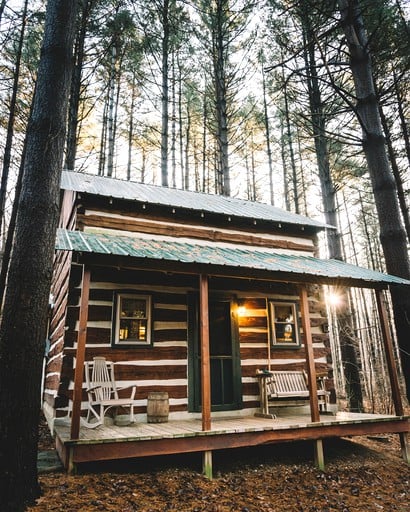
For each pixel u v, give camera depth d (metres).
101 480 5.26
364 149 8.62
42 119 5.02
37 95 5.14
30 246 4.65
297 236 11.30
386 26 10.23
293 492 5.70
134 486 5.25
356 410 11.57
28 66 14.16
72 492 4.73
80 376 5.56
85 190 8.67
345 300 12.59
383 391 13.05
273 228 10.99
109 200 8.95
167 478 5.69
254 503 5.16
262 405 8.52
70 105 14.90
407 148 14.62
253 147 25.89
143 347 8.04
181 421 7.60
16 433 4.18
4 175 12.89
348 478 6.45
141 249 6.91
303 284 7.84
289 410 9.09
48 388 10.02
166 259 6.31
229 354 8.95
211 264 6.71
